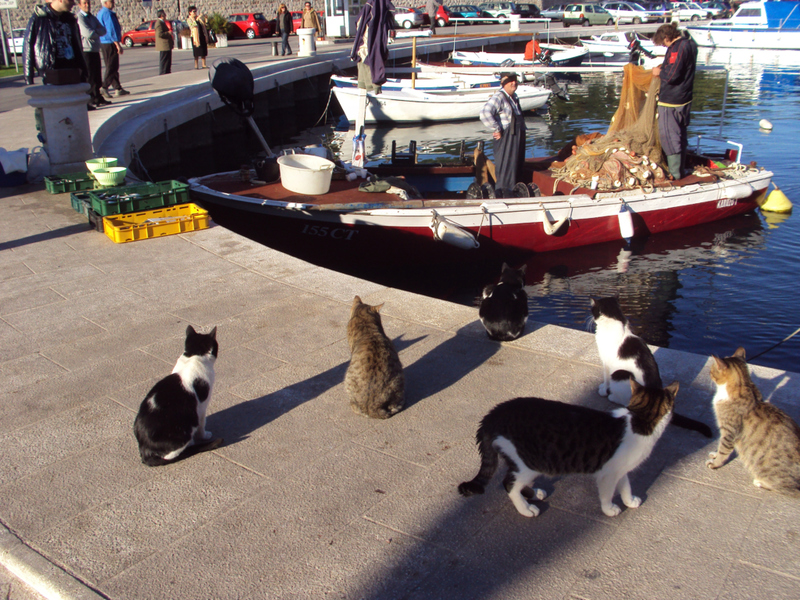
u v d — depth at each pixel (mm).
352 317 3982
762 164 13180
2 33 24516
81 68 9234
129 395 3928
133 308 5105
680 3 46281
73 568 2652
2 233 6805
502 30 39188
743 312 7465
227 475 3229
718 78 26094
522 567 2633
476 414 3725
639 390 2877
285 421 3678
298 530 2854
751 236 9742
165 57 19922
